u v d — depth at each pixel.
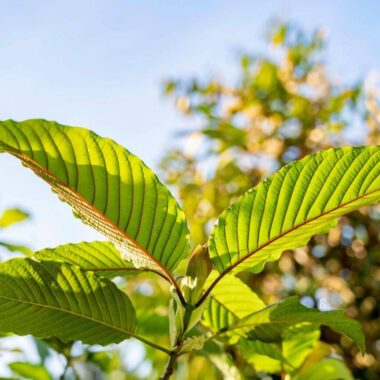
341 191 0.51
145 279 1.27
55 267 0.53
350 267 1.32
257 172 1.54
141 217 0.52
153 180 0.50
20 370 0.82
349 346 1.17
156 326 0.82
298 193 0.51
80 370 0.85
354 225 1.33
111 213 0.51
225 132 1.56
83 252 0.59
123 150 0.49
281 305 0.56
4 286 0.53
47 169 0.49
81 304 0.55
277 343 0.61
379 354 1.19
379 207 1.35
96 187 0.50
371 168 0.50
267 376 0.93
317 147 1.57
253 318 0.57
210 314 0.64
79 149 0.48
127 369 1.02
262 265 0.55
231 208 0.52
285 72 1.70
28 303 0.54
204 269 0.53
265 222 0.52
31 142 0.48
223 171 1.51
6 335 0.67
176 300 0.53
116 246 0.55
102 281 0.54
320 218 0.52
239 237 0.52
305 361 0.79
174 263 0.54
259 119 1.63
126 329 0.56
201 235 1.45
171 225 0.52
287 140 1.58
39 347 0.83
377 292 1.28
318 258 1.32
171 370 0.52
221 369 0.74
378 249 1.31
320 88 1.67
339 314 0.56
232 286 0.62
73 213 0.55
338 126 1.59
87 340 0.56
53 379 0.82
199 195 1.51
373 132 1.58
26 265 0.53
